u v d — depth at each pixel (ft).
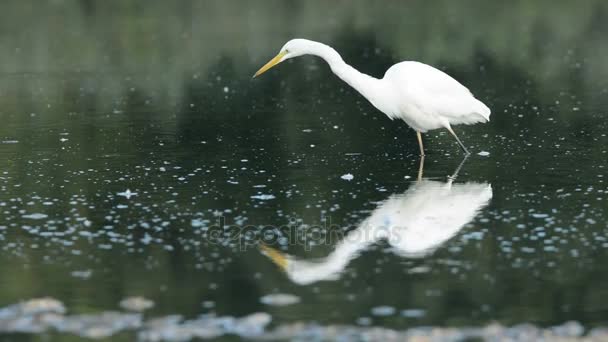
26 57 85.30
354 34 93.04
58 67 79.71
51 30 101.50
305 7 117.60
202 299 25.86
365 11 112.16
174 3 122.83
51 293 26.48
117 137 51.03
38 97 65.82
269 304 25.38
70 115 58.54
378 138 49.62
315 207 35.40
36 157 45.83
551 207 34.50
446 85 43.21
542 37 89.45
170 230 32.60
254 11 114.73
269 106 60.80
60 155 46.29
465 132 50.60
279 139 49.83
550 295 25.62
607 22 97.50
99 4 121.70
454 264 28.43
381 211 34.68
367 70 72.90
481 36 90.33
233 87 68.64
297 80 71.31
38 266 28.81
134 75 75.00
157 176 41.16
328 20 105.09
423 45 85.51
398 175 40.78
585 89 63.67
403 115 44.34
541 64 75.20
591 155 43.68
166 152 46.73
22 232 32.50
